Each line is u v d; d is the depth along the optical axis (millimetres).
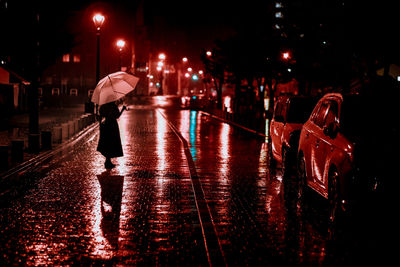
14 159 15047
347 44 27719
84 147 19812
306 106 13781
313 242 7383
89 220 8492
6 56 40844
